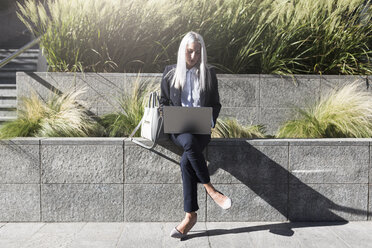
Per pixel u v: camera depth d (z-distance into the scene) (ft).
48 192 10.52
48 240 9.07
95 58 14.78
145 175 10.55
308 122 12.68
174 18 14.55
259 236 9.43
